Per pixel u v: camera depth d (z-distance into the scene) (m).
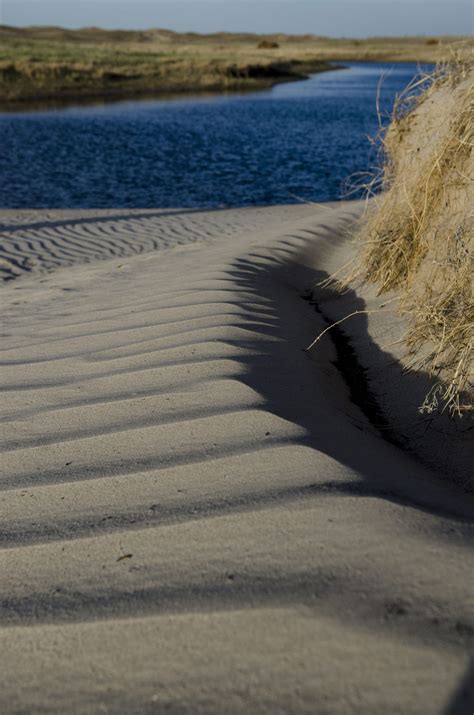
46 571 1.42
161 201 10.54
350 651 1.08
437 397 2.40
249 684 1.05
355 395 2.60
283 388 2.28
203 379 2.31
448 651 1.05
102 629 1.22
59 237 7.06
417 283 3.27
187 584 1.30
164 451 1.88
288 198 10.72
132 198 10.73
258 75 44.03
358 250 4.42
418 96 4.09
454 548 1.30
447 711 0.97
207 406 2.11
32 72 31.05
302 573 1.27
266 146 16.80
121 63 38.16
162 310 3.27
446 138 3.34
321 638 1.11
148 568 1.37
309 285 4.21
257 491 1.58
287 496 1.54
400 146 4.07
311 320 3.38
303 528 1.40
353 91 35.94
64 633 1.22
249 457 1.76
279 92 35.44
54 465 1.90
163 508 1.59
